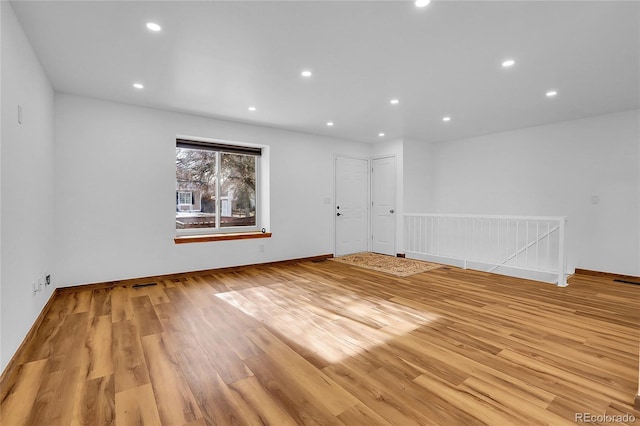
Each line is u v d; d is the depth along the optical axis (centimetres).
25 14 208
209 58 272
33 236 255
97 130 373
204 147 471
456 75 307
